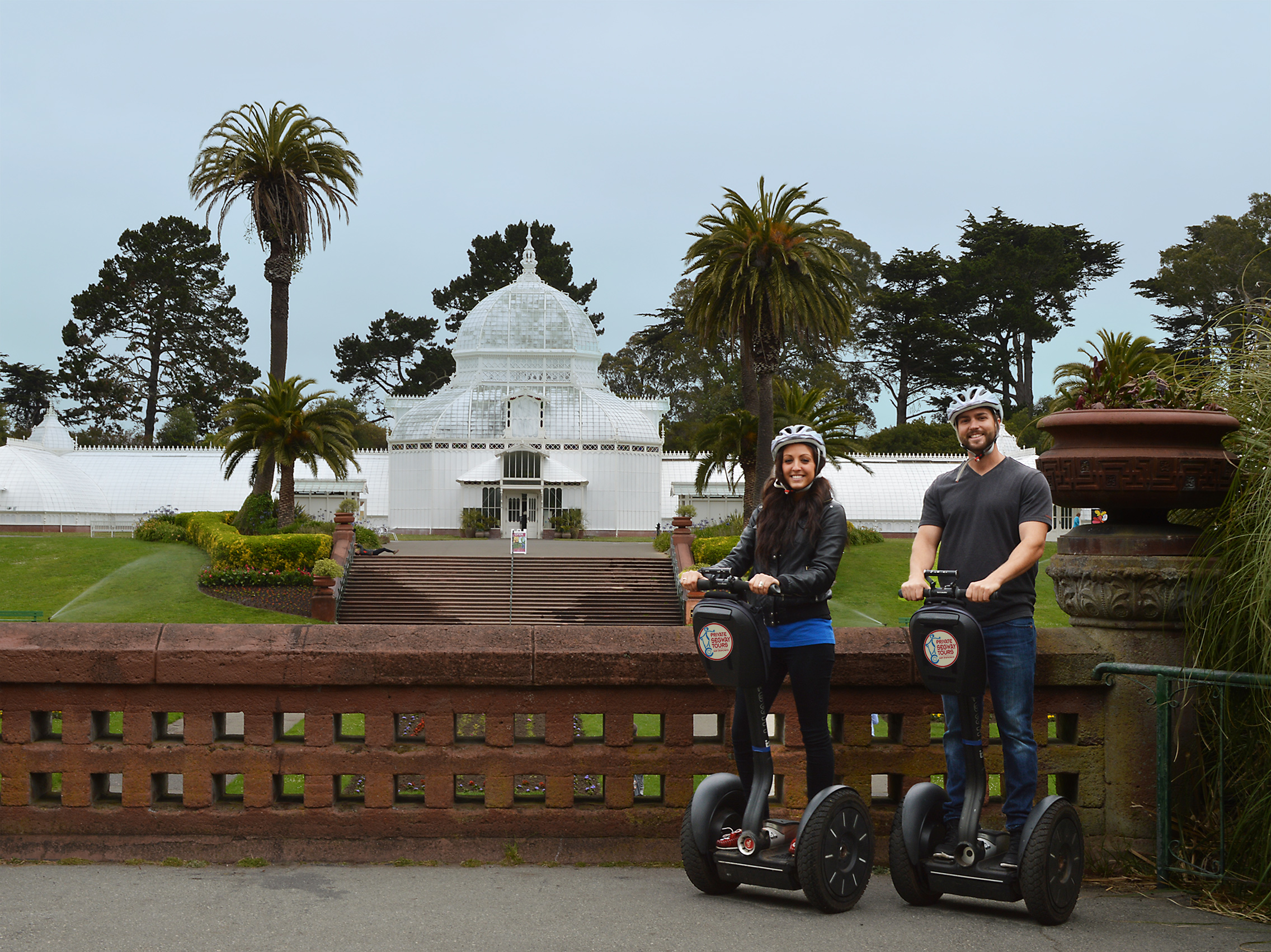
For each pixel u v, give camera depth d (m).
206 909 4.90
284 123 44.41
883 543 49.88
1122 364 6.37
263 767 5.86
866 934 4.74
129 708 5.86
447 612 37.28
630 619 37.25
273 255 44.91
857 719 5.98
